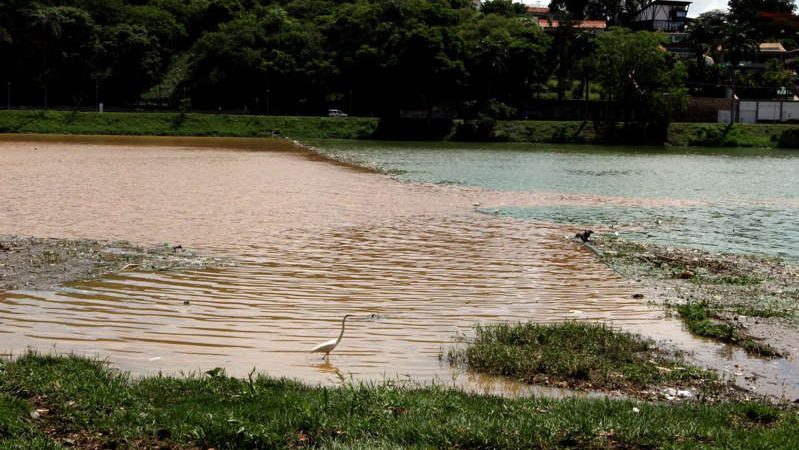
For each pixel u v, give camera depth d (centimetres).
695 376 952
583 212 2795
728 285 1549
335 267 1630
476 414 752
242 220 2288
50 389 773
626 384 922
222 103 11194
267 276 1514
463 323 1202
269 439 677
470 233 2173
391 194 3181
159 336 1084
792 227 2495
